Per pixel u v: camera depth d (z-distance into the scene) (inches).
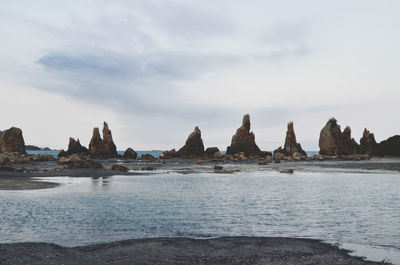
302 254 365.7
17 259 331.0
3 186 1056.2
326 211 653.9
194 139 4682.6
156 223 533.3
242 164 3026.6
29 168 2111.2
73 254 356.8
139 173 1820.9
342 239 435.8
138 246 392.8
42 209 646.5
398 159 3860.7
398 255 362.9
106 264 326.3
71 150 4382.4
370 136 5285.4
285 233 473.7
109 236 446.6
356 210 664.4
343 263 334.3
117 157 4429.1
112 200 786.8
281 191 1007.6
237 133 4724.4
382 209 676.1
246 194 932.6
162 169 2268.7
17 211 620.7
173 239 429.7
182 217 585.6
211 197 862.5
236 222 547.2
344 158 4035.4
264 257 354.0
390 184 1202.6
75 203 729.6
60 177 1483.8
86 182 1267.2
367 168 2187.5
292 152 4992.6
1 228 485.4
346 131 5128.0
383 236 451.8
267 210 665.0
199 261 340.2
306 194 932.0
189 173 1873.8
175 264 330.0
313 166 2541.8
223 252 372.2
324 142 5068.9
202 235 458.9
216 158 3956.7
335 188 1083.9
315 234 465.7
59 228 489.1
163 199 815.7
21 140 4320.9
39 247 377.7
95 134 4596.5
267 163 3144.7
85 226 504.4
